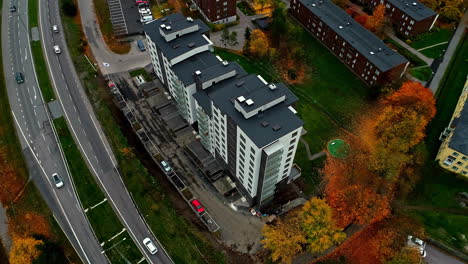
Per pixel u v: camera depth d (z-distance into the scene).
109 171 97.56
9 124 107.75
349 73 128.12
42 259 76.81
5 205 90.75
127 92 118.12
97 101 114.25
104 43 135.12
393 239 84.69
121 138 104.88
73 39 135.00
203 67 97.94
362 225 89.06
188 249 83.75
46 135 105.12
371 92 115.62
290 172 96.31
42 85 118.56
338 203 89.94
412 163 97.06
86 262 81.75
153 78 123.06
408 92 111.00
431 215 90.12
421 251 82.25
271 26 132.62
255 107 73.56
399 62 116.00
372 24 137.75
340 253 84.62
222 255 83.44
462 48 135.38
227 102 78.12
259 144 69.25
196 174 98.12
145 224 87.75
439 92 119.56
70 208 90.38
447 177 97.25
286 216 90.81
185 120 110.50
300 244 84.56
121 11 148.25
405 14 137.75
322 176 98.62
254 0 156.25
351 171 98.00
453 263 83.50
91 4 152.88
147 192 92.88
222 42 137.38
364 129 109.25
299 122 74.19
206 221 88.88
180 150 103.31
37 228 86.56
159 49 101.50
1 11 147.12
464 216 89.81
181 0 157.25
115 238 85.38
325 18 135.00
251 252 84.38
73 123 108.12
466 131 94.50
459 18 147.25
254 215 91.06
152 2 155.25
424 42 138.75
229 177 97.81
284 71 127.62
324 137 107.56
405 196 93.44
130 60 129.25
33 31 138.12
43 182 95.00
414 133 99.06
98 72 124.38
